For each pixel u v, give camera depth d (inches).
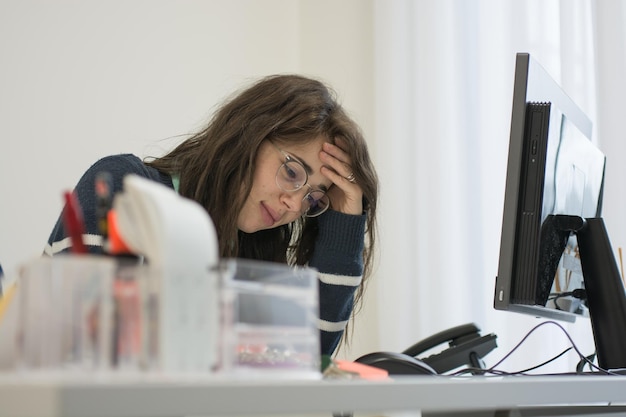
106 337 30.5
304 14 149.7
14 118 120.9
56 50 125.1
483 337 69.4
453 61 126.6
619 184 103.6
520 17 117.5
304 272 36.6
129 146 129.6
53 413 26.3
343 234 76.9
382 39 136.2
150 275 31.2
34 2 124.2
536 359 106.9
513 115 58.9
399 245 128.8
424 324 124.0
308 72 147.8
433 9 129.3
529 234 58.5
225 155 70.2
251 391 30.4
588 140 72.0
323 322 76.9
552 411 58.7
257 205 72.0
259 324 34.5
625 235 102.7
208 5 139.6
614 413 59.6
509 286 57.8
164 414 28.5
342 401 32.7
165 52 134.5
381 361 49.4
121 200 33.7
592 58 108.2
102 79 128.3
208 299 32.3
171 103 134.0
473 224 120.0
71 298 30.4
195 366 31.7
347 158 73.9
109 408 27.4
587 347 102.0
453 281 121.8
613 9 106.8
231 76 140.6
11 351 33.2
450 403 36.5
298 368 35.6
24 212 120.0
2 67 121.0
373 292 133.3
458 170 123.6
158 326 31.1
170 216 31.8
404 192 130.0
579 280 69.4
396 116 132.3
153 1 134.3
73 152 124.7
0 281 44.3
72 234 35.7
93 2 129.0
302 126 70.6
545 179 58.7
